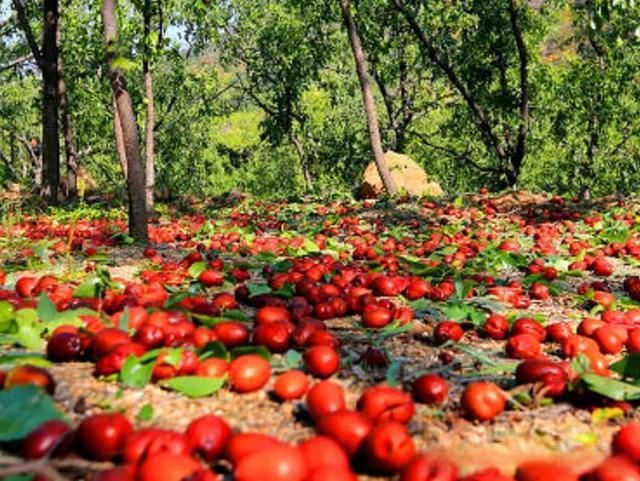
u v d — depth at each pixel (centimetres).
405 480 26
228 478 28
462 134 334
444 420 35
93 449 28
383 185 196
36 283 61
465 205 166
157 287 59
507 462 31
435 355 47
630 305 63
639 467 30
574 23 300
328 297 59
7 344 47
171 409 36
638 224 122
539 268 80
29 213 178
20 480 25
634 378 39
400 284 65
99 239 104
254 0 365
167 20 252
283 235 120
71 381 39
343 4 188
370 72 350
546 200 165
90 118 421
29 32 209
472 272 76
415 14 260
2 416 29
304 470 25
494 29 272
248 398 37
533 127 323
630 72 297
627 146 353
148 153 219
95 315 48
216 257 91
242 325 44
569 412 37
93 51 299
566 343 45
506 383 41
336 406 33
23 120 525
